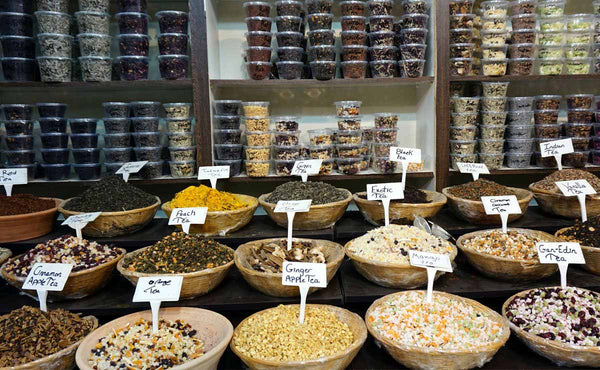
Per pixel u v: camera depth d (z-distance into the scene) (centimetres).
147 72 240
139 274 167
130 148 245
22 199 219
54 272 169
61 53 226
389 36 241
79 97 275
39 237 214
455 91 268
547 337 153
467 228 220
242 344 154
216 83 234
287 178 245
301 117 284
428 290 172
